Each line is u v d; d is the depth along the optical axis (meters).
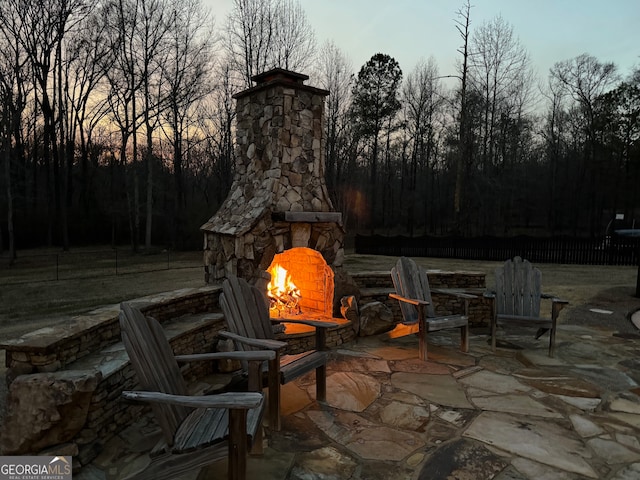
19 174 19.69
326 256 5.31
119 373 2.74
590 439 2.74
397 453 2.57
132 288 9.60
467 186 22.20
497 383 3.74
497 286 4.91
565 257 13.54
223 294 2.91
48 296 8.59
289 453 2.57
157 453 1.95
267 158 5.12
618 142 22.44
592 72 23.33
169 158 23.03
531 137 26.34
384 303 5.83
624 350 4.71
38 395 2.23
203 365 3.89
